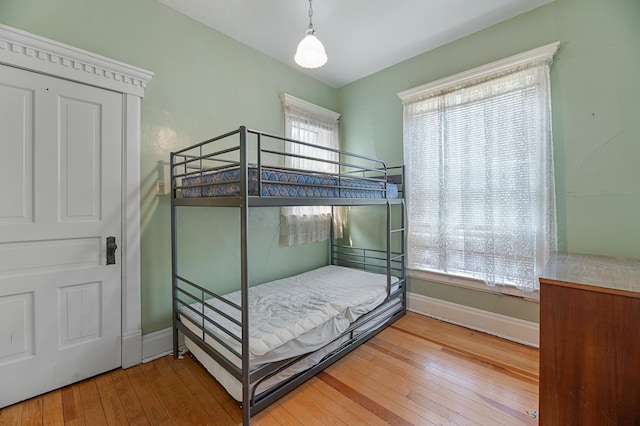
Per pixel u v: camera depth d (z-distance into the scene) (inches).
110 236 76.0
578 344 47.4
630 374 43.4
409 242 116.4
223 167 64.9
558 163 84.4
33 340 66.0
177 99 88.7
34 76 64.9
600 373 45.7
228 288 101.8
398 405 63.9
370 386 70.6
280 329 69.2
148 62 82.7
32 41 62.7
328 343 78.6
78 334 71.7
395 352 86.4
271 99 116.2
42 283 66.9
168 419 60.0
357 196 90.0
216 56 98.4
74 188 70.8
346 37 103.1
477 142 97.8
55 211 68.4
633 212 74.2
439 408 62.8
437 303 111.0
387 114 126.5
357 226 137.6
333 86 144.4
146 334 82.8
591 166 79.5
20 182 64.2
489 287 96.5
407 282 119.4
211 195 69.7
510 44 92.4
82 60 69.6
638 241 73.6
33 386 65.7
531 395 66.6
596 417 45.9
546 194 83.8
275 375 65.2
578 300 47.5
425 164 111.5
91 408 62.9
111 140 75.7
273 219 117.0
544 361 50.3
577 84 81.0
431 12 89.7
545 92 83.7
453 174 104.0
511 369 77.2
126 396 67.0
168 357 84.6
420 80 115.0
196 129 93.3
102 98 74.0
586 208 80.4
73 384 70.9
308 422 59.4
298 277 117.0
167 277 87.0
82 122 71.5
